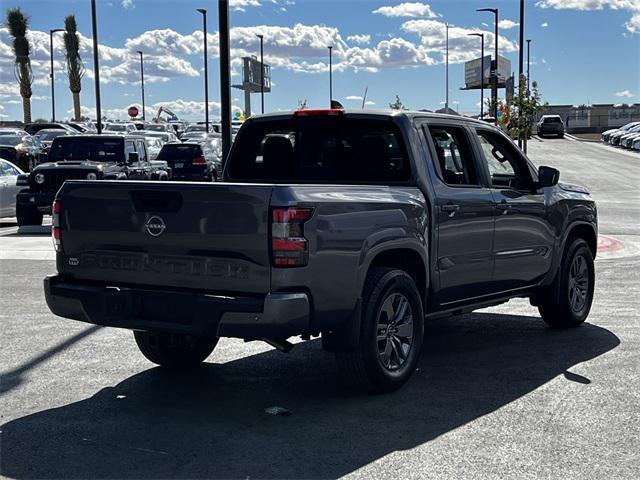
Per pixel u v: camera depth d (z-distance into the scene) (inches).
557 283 329.1
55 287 239.6
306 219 212.2
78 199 236.7
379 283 237.1
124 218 228.4
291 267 209.8
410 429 212.2
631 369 271.4
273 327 209.3
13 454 195.0
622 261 527.5
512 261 298.2
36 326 335.0
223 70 441.1
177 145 1177.4
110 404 233.9
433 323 351.9
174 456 193.5
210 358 288.4
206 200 215.6
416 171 259.8
